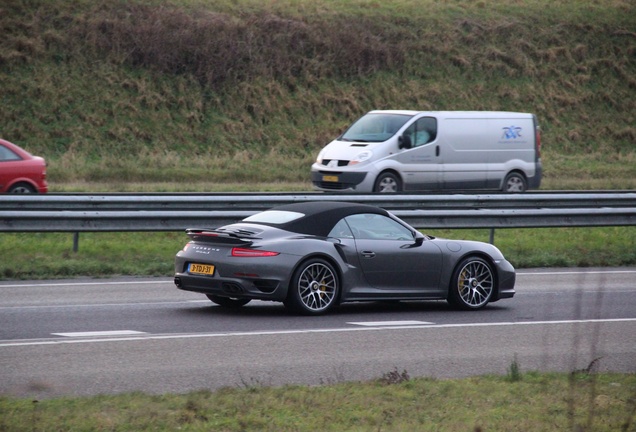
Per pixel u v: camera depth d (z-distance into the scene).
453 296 26.70
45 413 13.52
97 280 31.20
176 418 13.44
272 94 84.38
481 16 104.94
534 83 96.75
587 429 13.07
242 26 89.19
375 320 24.67
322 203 26.09
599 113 95.62
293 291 24.25
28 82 77.44
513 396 15.74
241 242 23.94
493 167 53.91
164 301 27.03
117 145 74.25
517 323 24.89
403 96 89.50
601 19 109.25
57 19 84.19
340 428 13.31
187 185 60.75
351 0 103.00
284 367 18.44
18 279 30.94
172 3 91.19
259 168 72.62
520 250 41.44
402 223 26.41
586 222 40.59
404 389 16.03
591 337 23.16
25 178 45.03
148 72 82.25
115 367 17.94
